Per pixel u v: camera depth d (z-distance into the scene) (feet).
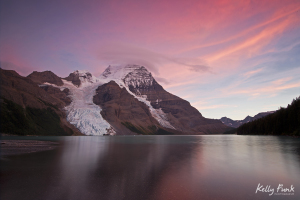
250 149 164.96
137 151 155.43
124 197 47.93
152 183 59.88
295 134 401.70
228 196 49.26
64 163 93.61
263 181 62.64
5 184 57.52
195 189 54.39
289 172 75.61
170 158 112.98
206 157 117.29
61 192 51.06
